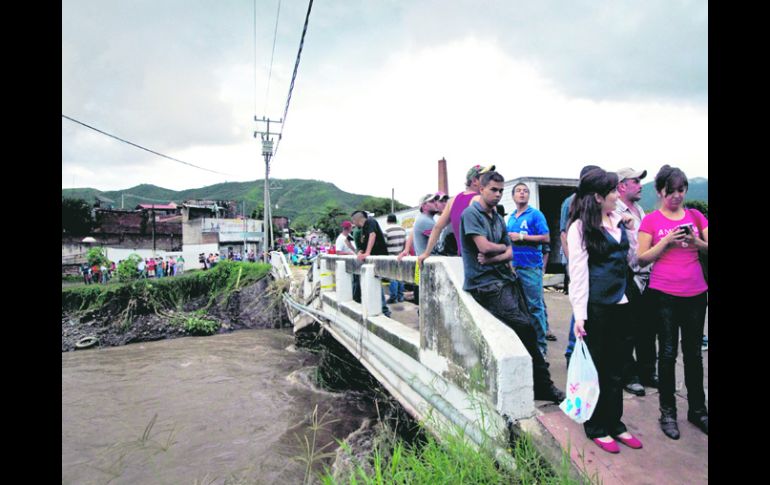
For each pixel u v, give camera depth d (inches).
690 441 103.7
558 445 102.8
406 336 175.9
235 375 370.6
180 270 1214.3
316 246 1386.6
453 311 133.7
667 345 108.0
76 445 239.3
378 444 162.4
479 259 124.6
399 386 181.9
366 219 251.0
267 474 191.9
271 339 540.4
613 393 101.9
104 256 1069.8
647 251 111.2
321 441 219.0
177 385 350.3
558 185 388.2
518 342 114.0
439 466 105.1
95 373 411.5
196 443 231.8
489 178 123.6
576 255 104.2
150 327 610.2
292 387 320.2
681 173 110.2
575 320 102.8
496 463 107.0
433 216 224.2
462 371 128.7
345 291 278.2
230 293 685.9
